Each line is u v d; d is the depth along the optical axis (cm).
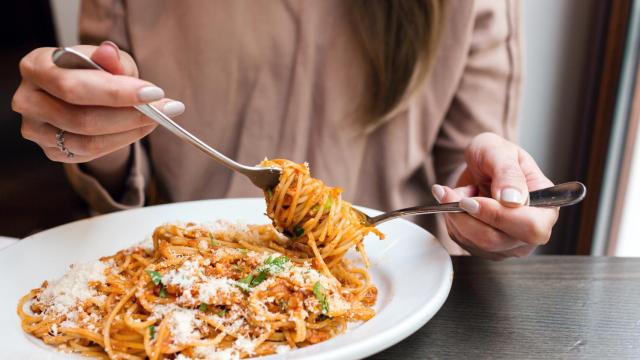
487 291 97
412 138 190
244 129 183
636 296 95
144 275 86
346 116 182
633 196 198
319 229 98
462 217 97
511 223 88
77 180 161
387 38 172
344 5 173
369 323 76
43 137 90
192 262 84
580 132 220
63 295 84
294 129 183
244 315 79
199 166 185
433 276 88
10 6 292
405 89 177
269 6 174
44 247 103
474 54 186
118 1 173
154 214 118
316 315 80
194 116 181
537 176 101
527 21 205
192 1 172
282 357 67
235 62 177
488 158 104
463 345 80
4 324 81
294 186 98
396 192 194
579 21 204
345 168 188
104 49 75
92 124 80
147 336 77
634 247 202
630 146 194
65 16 230
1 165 325
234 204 124
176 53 177
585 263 109
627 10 187
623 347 80
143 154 187
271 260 87
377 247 105
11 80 325
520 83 189
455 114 192
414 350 79
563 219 228
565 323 86
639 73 188
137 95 72
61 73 74
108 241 108
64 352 78
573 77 213
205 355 74
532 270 106
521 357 77
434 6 170
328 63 178
